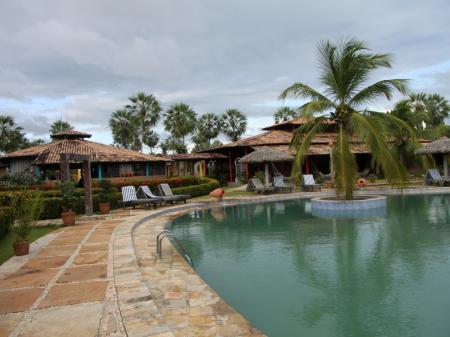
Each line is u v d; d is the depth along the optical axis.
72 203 13.08
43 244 9.05
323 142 34.53
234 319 4.23
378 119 15.87
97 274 6.14
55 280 5.87
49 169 25.52
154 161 29.05
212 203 18.73
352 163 15.69
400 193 20.31
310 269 7.04
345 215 13.80
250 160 24.11
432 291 5.62
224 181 34.88
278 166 34.84
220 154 39.66
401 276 6.36
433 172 23.50
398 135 29.50
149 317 4.19
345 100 16.19
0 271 6.54
